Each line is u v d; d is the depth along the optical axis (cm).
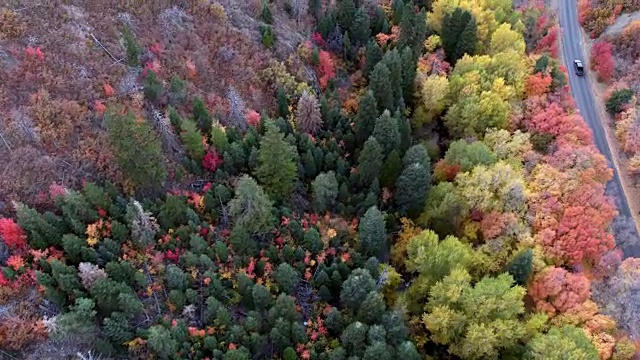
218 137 6750
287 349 5341
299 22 9269
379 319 5772
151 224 5784
